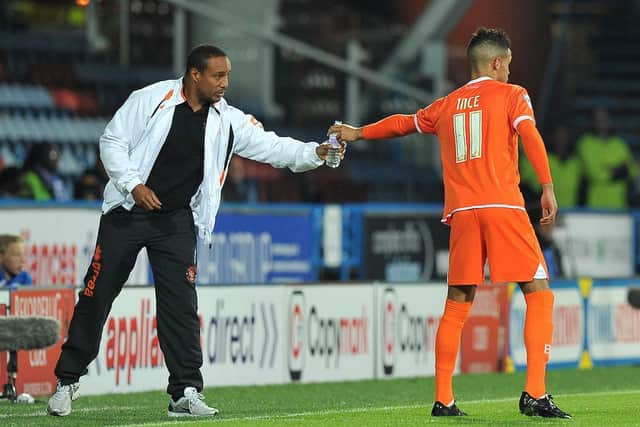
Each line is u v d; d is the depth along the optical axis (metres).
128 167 25.84
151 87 26.56
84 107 68.38
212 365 38.16
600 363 48.66
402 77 76.56
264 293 39.53
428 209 55.91
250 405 31.78
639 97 84.38
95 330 27.09
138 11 72.75
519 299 46.41
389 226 54.72
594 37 86.00
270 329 39.69
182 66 73.25
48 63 69.69
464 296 26.28
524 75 75.31
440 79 77.19
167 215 26.73
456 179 25.92
